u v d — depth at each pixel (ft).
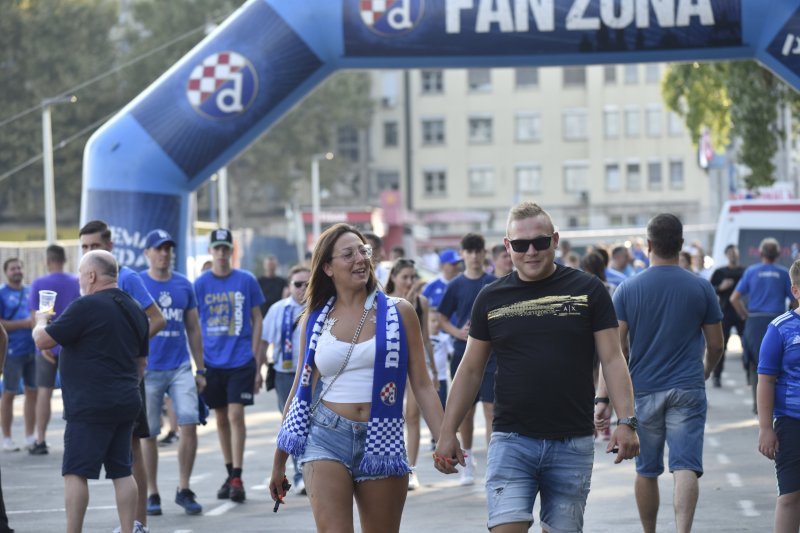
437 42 84.23
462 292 62.54
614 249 93.61
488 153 417.28
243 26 85.81
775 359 37.47
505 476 32.07
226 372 58.39
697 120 138.10
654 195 406.82
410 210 420.36
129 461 43.52
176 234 87.51
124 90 348.79
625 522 49.37
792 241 131.75
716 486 57.57
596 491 57.21
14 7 325.01
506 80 416.26
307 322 33.63
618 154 408.05
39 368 76.69
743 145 124.98
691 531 47.11
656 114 406.41
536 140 415.03
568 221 412.16
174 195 87.20
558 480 32.12
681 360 41.37
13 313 80.02
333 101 384.06
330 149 392.27
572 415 32.07
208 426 90.68
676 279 41.52
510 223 32.53
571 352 32.07
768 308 83.76
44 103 150.20
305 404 33.09
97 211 86.69
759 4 82.64
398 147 420.77
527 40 83.76
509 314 32.37
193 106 86.12
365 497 32.99
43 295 43.68
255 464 69.82
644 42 83.46
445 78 419.13
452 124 418.72
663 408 41.45
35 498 60.18
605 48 83.66
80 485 42.11
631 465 65.16
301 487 59.41
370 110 402.11
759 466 63.31
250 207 399.65
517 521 31.68
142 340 44.01
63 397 42.78
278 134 377.50
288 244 286.46
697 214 404.36
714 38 83.20
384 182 422.00
